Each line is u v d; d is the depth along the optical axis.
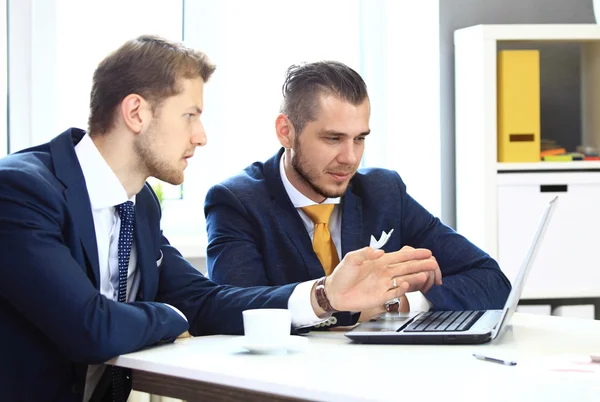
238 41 3.55
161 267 2.06
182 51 1.92
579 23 3.66
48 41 3.18
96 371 1.77
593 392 1.21
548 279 3.29
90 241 1.77
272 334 1.58
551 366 1.42
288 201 2.26
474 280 2.22
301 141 2.21
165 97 1.88
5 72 3.16
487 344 1.67
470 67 3.36
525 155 3.31
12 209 1.66
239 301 1.92
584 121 3.63
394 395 1.20
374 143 3.79
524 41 3.38
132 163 1.89
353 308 1.79
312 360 1.50
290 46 3.63
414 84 3.64
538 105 3.31
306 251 2.22
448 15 3.51
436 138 3.51
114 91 1.87
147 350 1.66
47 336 1.64
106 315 1.62
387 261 1.80
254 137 3.58
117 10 3.34
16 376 1.68
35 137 3.18
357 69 3.73
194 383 1.47
